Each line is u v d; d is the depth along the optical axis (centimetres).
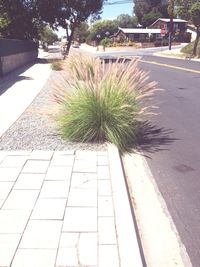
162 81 1784
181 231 425
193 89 1499
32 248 365
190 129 858
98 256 354
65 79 827
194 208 479
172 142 757
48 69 2519
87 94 730
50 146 686
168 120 952
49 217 422
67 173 554
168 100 1241
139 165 635
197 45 4847
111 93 732
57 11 3947
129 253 358
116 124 714
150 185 552
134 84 804
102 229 398
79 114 716
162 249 391
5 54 2158
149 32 10256
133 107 755
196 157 668
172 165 632
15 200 464
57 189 496
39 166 582
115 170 564
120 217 423
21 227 401
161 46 8512
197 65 2956
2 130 803
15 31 3653
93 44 11069
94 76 797
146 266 363
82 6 4197
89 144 704
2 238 381
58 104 767
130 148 720
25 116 945
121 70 820
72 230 396
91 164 593
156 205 488
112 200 464
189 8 4234
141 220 448
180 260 374
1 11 3541
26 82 1698
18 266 339
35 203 456
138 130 780
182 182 562
